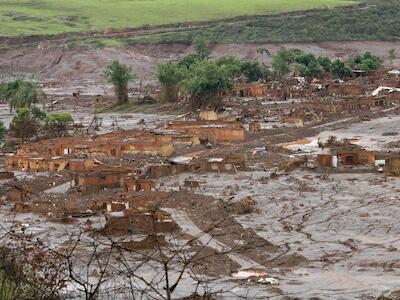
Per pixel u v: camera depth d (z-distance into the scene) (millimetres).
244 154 185625
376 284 88125
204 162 169500
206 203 131000
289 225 118562
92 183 147750
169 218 115312
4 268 44188
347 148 181500
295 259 98375
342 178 157500
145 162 177875
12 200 140750
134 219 108312
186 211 127000
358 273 93438
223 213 125062
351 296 83188
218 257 96812
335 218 123062
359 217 123125
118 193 141500
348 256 101750
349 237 112000
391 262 97875
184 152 197500
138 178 151625
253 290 83750
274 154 188000
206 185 152000
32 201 134375
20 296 40656
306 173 164375
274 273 92812
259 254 100500
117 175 150500
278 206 132750
